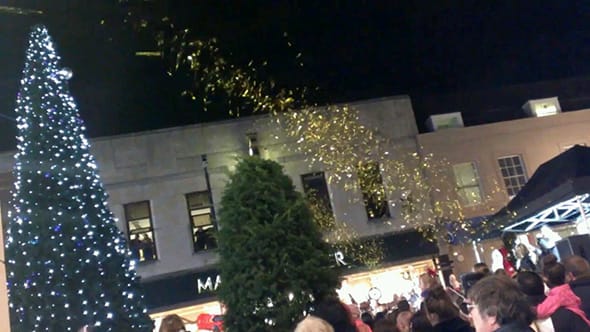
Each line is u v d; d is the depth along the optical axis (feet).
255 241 27.63
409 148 73.00
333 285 27.96
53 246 33.68
